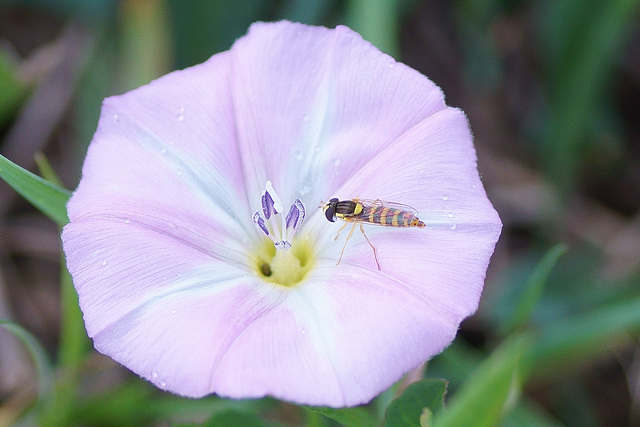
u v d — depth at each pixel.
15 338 0.21
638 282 0.21
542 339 0.20
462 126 0.17
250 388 0.16
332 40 0.18
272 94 0.18
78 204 0.17
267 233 0.18
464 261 0.17
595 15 0.21
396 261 0.17
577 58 0.21
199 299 0.17
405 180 0.17
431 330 0.17
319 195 0.18
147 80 0.21
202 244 0.18
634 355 0.21
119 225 0.17
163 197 0.18
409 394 0.17
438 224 0.17
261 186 0.18
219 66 0.18
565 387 0.21
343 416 0.17
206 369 0.17
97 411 0.20
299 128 0.18
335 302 0.17
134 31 0.21
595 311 0.20
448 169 0.17
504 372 0.18
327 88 0.18
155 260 0.17
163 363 0.17
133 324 0.17
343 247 0.18
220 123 0.18
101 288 0.17
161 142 0.18
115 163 0.18
